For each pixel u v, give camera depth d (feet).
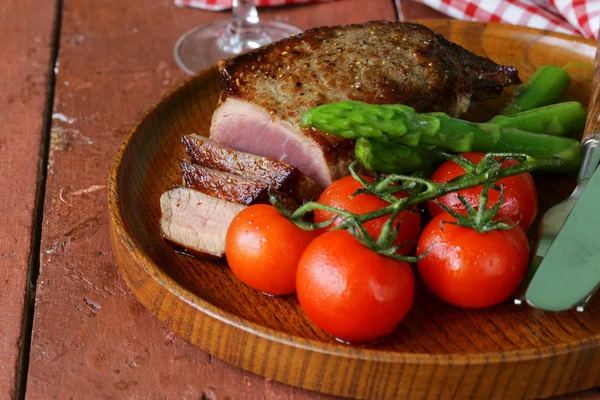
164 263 1.63
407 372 1.44
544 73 2.00
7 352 1.55
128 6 2.54
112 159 1.97
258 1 2.51
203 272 1.62
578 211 1.60
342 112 1.60
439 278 1.52
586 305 1.55
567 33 2.26
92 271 1.68
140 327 1.58
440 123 1.65
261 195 1.64
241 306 1.56
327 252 1.45
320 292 1.45
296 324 1.54
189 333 1.53
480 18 2.40
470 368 1.43
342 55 1.80
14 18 2.43
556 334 1.52
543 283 1.50
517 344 1.51
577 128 1.90
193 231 1.65
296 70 1.77
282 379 1.49
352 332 1.47
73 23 2.43
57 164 1.95
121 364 1.53
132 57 2.31
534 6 2.39
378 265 1.44
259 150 1.77
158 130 1.90
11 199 1.85
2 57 2.28
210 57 2.32
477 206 1.60
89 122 2.07
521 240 1.52
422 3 2.51
